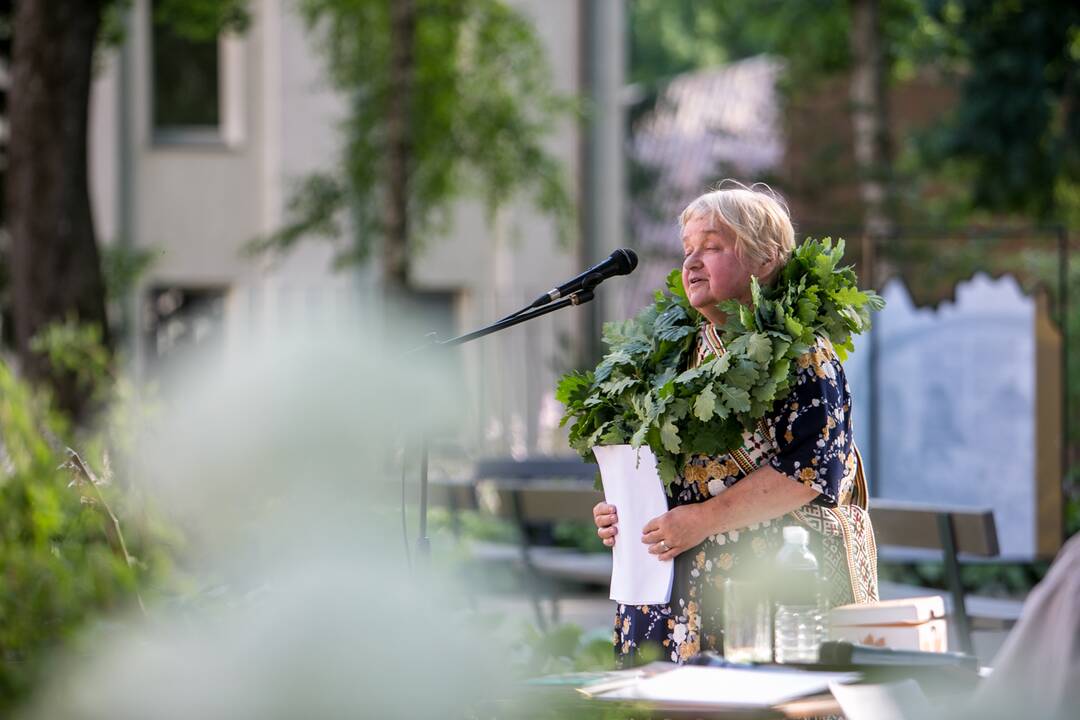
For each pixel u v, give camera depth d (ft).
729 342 16.78
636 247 110.32
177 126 87.81
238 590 13.34
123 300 83.71
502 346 75.05
